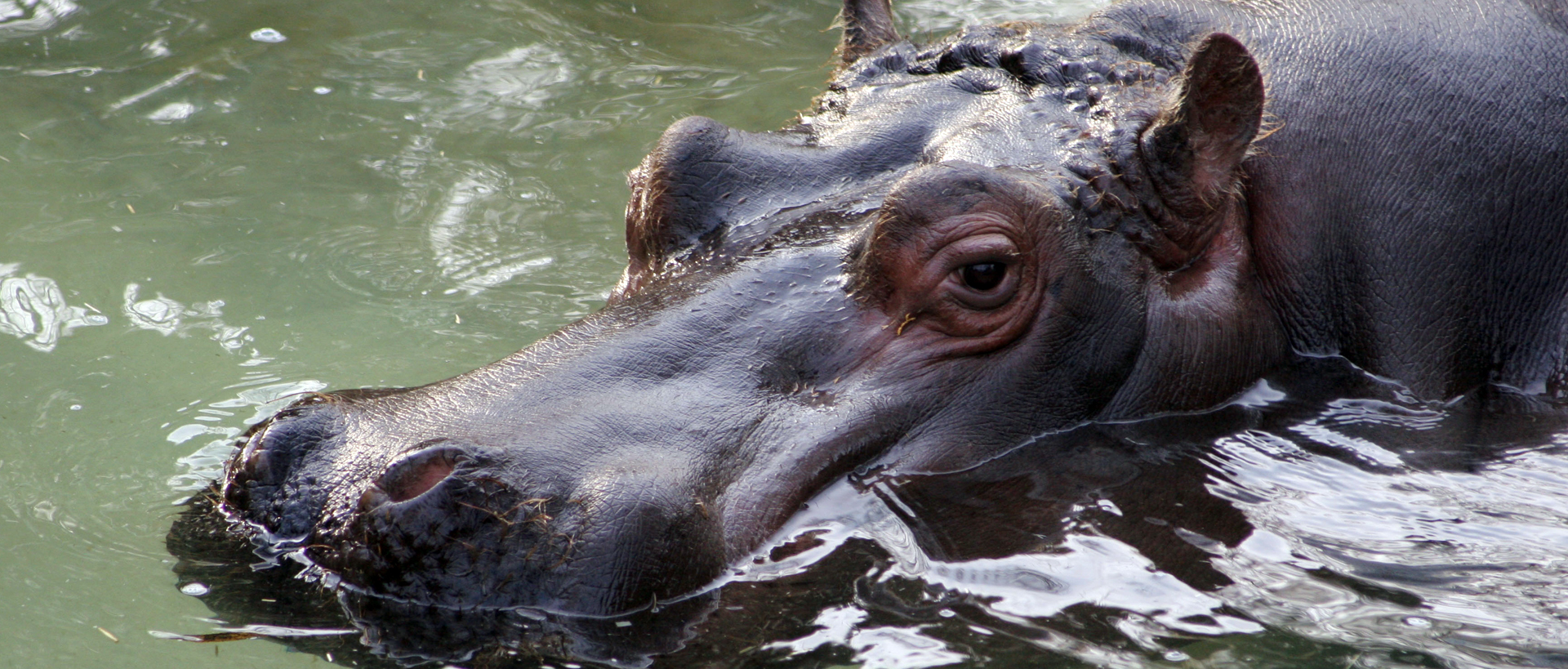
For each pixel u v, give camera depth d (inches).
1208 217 671.1
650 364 582.6
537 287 963.3
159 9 1428.4
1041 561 555.2
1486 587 555.5
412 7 1477.6
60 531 633.0
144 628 523.5
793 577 536.1
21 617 553.9
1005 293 610.9
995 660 502.6
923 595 533.0
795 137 705.6
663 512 513.3
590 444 533.6
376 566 498.3
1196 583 550.3
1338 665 509.7
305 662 481.4
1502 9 745.0
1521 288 722.8
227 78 1293.1
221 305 918.4
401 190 1110.4
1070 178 648.4
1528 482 629.3
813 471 572.4
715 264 643.5
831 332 609.3
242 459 550.3
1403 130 706.8
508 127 1231.5
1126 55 737.6
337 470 530.0
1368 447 649.0
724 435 562.6
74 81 1272.1
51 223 1026.1
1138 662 505.4
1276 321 697.6
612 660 485.7
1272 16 758.5
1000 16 1421.0
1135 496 598.9
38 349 852.0
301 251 1003.3
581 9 1501.0
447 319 909.2
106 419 761.6
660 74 1348.4
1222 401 673.0
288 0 1467.8
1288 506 603.2
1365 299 695.7
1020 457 615.2
